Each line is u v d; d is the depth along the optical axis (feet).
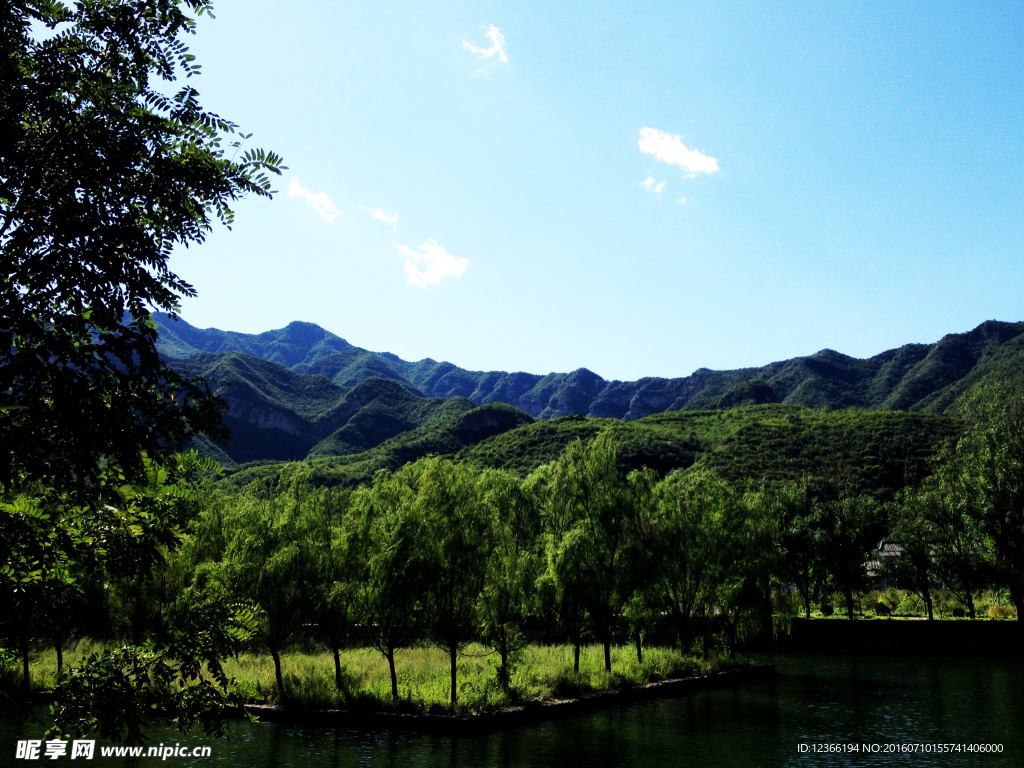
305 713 88.38
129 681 21.63
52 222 18.24
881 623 172.65
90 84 20.12
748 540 138.10
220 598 24.58
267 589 93.71
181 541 24.48
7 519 19.90
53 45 19.74
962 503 182.80
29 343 18.83
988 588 202.28
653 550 119.96
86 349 18.80
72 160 19.51
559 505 123.65
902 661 154.30
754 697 108.99
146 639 23.04
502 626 100.07
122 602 113.09
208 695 22.58
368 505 102.32
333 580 99.04
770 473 346.74
